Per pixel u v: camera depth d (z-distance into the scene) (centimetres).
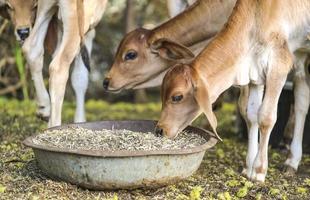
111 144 510
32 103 1034
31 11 646
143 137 526
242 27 542
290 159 630
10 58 1070
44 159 497
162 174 486
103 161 474
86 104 1128
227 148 720
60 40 644
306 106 632
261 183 564
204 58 530
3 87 1168
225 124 916
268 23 546
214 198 517
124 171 478
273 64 552
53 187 496
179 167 491
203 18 589
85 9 638
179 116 529
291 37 577
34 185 505
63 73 603
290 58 558
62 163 486
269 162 665
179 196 505
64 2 599
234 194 532
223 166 624
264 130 561
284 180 588
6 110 902
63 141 519
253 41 548
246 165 592
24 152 615
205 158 659
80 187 501
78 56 695
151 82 621
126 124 577
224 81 538
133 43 604
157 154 475
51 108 602
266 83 555
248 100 587
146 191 508
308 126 721
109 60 1237
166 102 527
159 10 1212
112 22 1234
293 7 566
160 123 530
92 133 541
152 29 609
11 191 498
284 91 737
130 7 1133
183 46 567
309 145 725
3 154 609
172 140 527
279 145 739
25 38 647
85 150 473
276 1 552
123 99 1275
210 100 530
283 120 742
